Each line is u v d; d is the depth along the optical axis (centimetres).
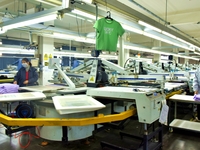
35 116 268
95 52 321
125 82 349
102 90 231
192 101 326
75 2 264
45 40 640
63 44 1190
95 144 293
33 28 488
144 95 203
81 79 351
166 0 520
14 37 973
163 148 289
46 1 308
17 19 345
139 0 521
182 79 518
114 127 232
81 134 263
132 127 381
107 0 271
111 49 287
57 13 273
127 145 272
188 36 988
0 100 203
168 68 673
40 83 629
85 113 252
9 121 183
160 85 291
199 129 334
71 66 573
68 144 292
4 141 303
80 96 238
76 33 583
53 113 245
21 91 297
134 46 794
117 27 293
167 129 378
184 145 302
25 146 285
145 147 227
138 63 523
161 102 240
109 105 288
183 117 459
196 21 625
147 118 203
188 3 541
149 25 382
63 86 330
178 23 659
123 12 310
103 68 347
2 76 621
